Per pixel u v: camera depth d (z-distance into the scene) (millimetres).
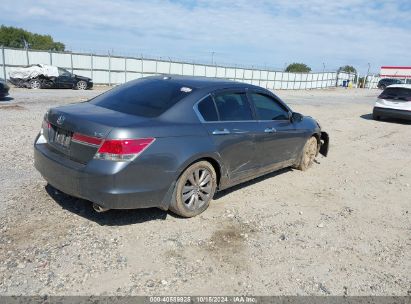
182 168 4250
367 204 5758
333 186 6504
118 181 3791
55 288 3166
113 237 4039
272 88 51156
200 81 5098
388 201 5969
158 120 4188
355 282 3621
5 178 5484
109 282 3301
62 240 3889
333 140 11031
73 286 3209
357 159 8758
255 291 3344
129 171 3826
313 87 58344
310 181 6660
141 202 4031
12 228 4043
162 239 4090
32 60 30016
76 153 4004
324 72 59875
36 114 11992
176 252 3857
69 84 25672
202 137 4484
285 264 3820
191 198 4570
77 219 4355
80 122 3979
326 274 3711
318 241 4375
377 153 9633
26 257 3549
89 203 4781
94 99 5055
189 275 3492
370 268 3898
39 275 3312
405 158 9258
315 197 5867
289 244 4234
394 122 16469
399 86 16016
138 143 3861
